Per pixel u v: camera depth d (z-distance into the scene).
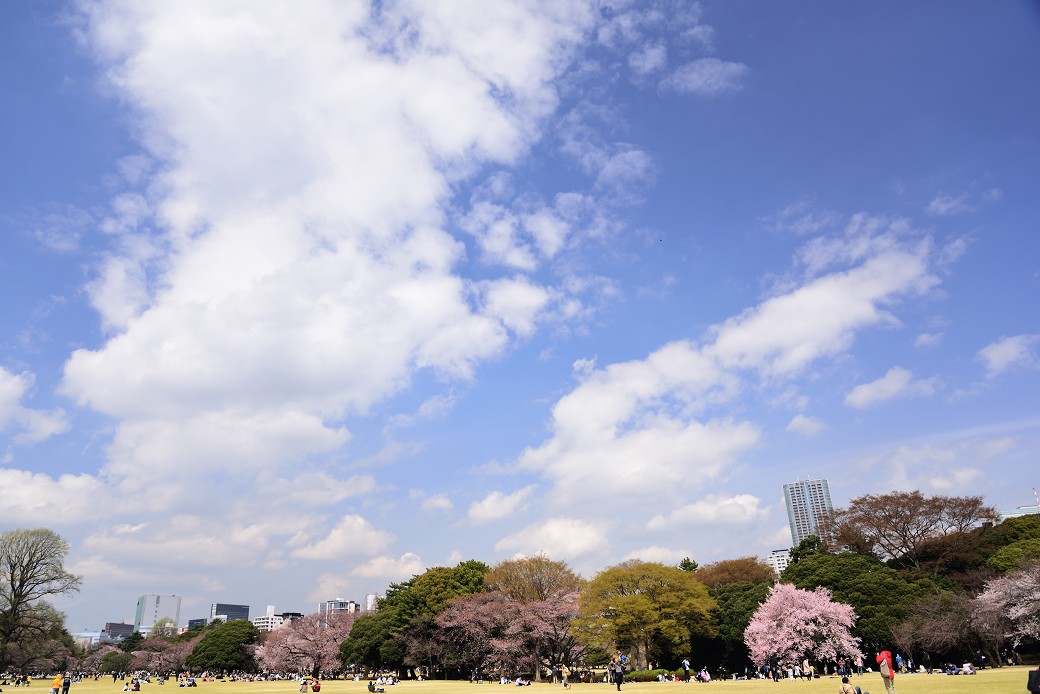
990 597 61.06
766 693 42.41
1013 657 65.00
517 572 90.38
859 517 89.44
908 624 65.56
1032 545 72.62
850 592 74.06
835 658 68.00
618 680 52.88
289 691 72.44
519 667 86.56
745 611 83.06
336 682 102.38
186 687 86.06
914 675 57.81
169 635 193.62
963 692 33.62
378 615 106.06
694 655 84.88
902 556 87.62
